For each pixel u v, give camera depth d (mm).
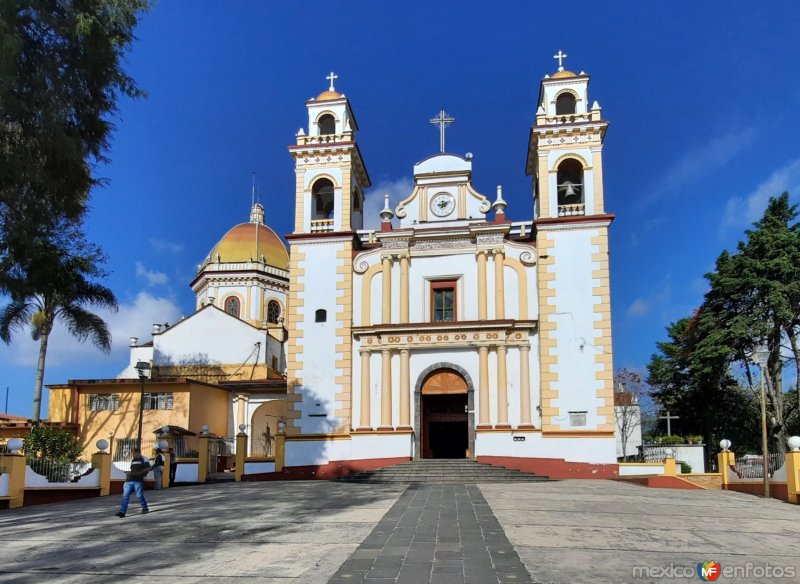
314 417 30484
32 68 17141
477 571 9594
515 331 29875
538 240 30109
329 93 34375
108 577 9844
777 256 35469
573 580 9219
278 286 52156
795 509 17938
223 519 15359
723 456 24812
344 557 10664
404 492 20500
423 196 32781
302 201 32906
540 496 19453
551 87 31781
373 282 31812
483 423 29094
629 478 26734
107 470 23734
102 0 17562
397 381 30359
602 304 29156
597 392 28406
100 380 36219
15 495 20141
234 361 43312
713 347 35812
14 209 18000
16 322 32062
